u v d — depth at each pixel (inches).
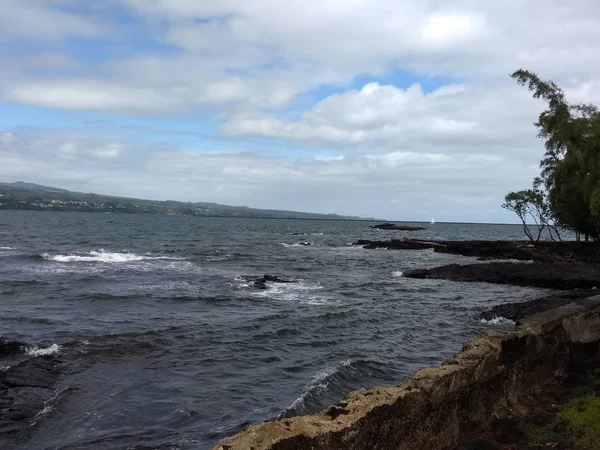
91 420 344.8
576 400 250.7
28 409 354.0
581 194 1541.6
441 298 995.9
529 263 1557.6
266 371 468.1
